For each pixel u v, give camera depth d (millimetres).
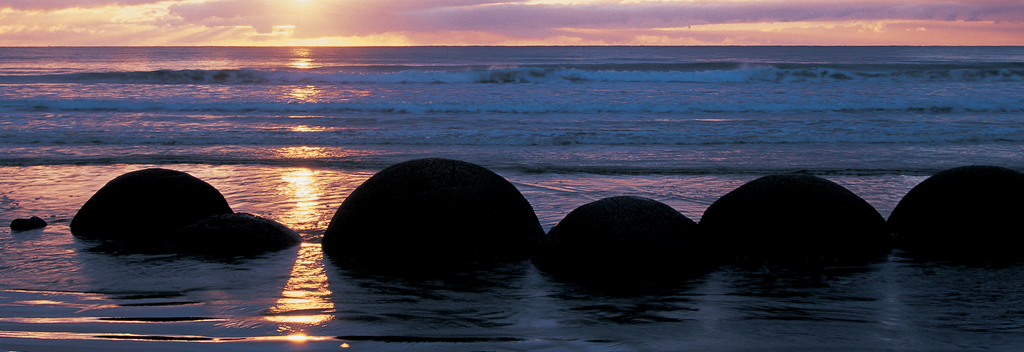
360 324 3635
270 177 9148
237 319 3705
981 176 5414
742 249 5117
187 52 96500
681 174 9453
